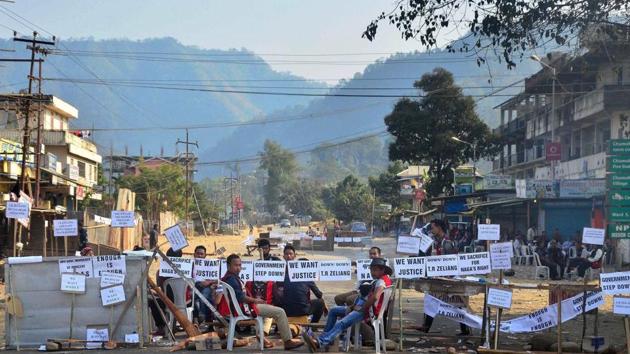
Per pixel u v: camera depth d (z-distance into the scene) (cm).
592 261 3059
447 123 6550
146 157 12131
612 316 1878
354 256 4784
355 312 1230
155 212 8781
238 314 1259
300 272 1359
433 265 1271
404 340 1361
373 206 10206
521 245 3984
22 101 3894
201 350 1252
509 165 7662
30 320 1277
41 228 3694
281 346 1294
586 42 1744
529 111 6900
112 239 4438
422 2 1700
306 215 17888
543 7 1656
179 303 1403
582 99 4944
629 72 4412
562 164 5462
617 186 2545
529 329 1264
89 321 1285
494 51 1719
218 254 2202
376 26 1738
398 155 6662
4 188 4128
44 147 5884
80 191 5978
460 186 6412
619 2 1658
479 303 2167
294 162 19938
